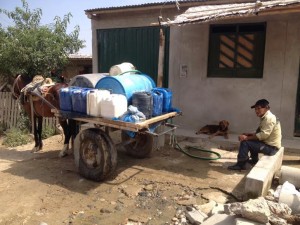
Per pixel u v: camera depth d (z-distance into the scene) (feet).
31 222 12.84
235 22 24.62
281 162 18.10
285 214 11.61
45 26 32.86
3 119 31.45
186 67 26.99
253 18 23.88
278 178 16.22
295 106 23.68
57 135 28.50
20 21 33.71
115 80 16.40
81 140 16.90
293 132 24.00
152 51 29.25
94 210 13.74
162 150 22.11
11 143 25.72
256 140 17.43
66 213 13.53
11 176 17.79
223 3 26.27
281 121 24.21
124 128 14.76
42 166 19.38
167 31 27.89
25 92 21.26
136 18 29.50
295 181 14.96
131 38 30.14
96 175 16.37
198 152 21.80
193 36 26.30
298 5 16.58
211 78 26.14
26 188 16.07
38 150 23.32
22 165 19.79
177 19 21.43
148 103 16.01
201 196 14.80
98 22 31.48
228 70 25.67
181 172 17.90
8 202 14.61
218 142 23.54
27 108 22.18
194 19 19.90
